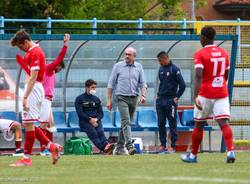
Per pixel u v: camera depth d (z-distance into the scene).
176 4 97.50
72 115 57.19
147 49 59.22
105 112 58.41
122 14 90.31
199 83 38.59
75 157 45.72
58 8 82.62
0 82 57.12
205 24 63.78
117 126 57.72
